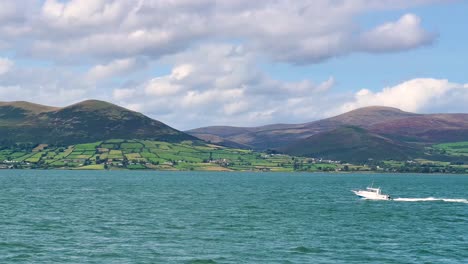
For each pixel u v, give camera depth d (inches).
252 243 3319.4
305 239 3491.6
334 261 2851.9
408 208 5718.5
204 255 2950.3
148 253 2987.2
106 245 3201.3
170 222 4279.0
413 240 3513.8
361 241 3449.8
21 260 2778.1
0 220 4242.1
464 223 4421.8
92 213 4889.3
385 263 2829.7
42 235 3523.6
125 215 4753.9
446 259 2935.5
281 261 2829.7
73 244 3218.5
